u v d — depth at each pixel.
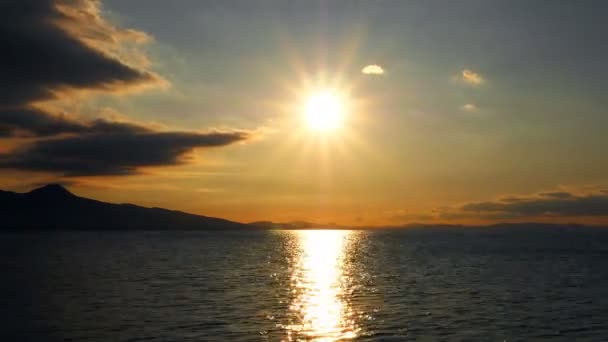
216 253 155.50
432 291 64.38
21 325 42.25
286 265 108.62
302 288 66.88
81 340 37.34
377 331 40.12
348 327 41.56
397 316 46.22
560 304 53.75
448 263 115.25
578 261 120.44
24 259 123.44
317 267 103.62
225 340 37.12
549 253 155.25
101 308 50.31
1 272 89.06
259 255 146.38
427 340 37.34
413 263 115.62
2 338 38.12
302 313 47.50
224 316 45.97
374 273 90.44
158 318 45.03
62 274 85.69
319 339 37.53
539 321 44.22
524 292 63.72
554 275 86.25
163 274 86.31
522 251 168.00
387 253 159.88
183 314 46.91
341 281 76.31
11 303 53.66
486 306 52.12
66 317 45.59
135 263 111.81
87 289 65.25
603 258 131.38
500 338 38.12
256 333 39.31
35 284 70.88
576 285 71.38
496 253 156.25
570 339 37.97
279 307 50.91
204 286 68.81
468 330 40.66
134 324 42.53
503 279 79.62
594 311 49.41
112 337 38.12
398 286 69.81
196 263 112.88
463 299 57.28
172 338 37.75
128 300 55.72
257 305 52.12
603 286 70.31
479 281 76.62
